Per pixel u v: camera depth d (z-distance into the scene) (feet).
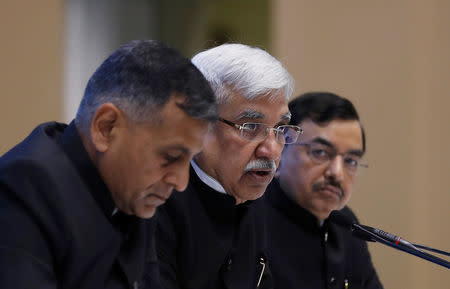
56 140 13.01
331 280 20.10
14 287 10.87
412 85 39.06
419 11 39.37
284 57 41.04
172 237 16.05
